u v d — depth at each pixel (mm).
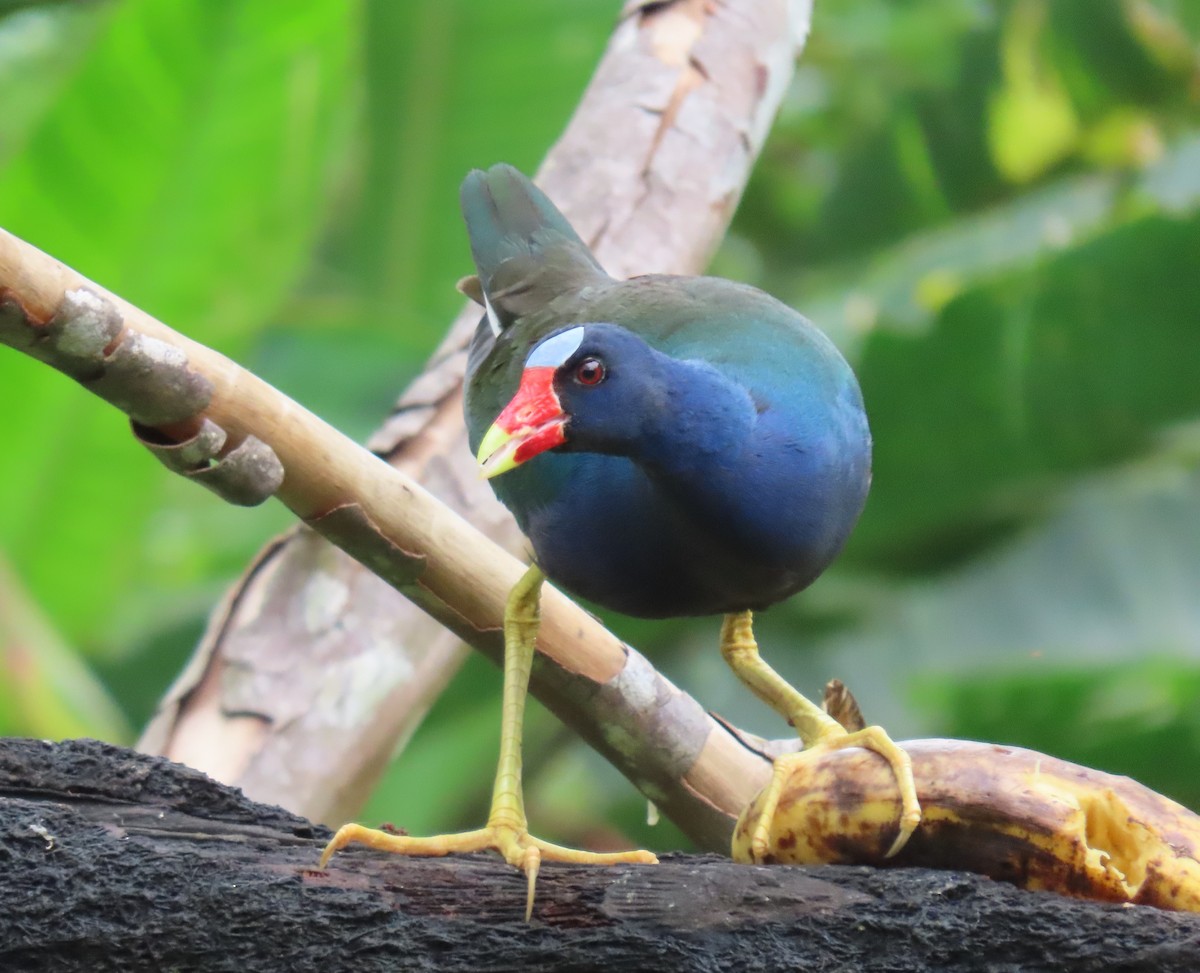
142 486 11602
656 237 9906
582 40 13648
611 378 6906
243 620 8820
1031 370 11320
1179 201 12398
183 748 8570
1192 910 5793
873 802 6141
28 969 5484
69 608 11883
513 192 9352
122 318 6055
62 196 11047
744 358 7250
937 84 14023
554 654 7789
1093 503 12039
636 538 7289
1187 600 11617
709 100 10234
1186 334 11078
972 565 12219
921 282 12172
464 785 13125
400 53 13719
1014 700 11516
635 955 5590
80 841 5660
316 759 8586
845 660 12102
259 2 10656
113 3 12500
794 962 5609
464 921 5668
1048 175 13930
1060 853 5852
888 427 11562
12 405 11242
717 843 8422
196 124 11000
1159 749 11602
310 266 14445
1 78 14688
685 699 8203
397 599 8805
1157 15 13953
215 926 5551
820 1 16656
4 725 9016
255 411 6422
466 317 9609
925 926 5621
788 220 16203
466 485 9109
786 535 7156
